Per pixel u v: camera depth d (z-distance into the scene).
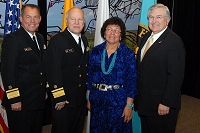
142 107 2.07
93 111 2.11
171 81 1.89
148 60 1.99
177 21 4.29
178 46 1.91
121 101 2.03
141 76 2.05
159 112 1.98
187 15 4.36
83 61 2.15
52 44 2.02
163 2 4.04
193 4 4.34
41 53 2.09
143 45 2.14
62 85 2.03
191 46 4.49
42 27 3.12
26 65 2.00
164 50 1.93
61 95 2.02
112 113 2.04
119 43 2.07
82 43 2.18
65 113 2.12
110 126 2.06
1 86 2.55
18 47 1.94
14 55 1.91
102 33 2.05
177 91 1.92
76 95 2.13
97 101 2.06
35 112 2.16
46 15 3.14
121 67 2.00
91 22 3.53
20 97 1.99
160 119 2.06
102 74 2.02
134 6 3.91
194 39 4.46
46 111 3.39
